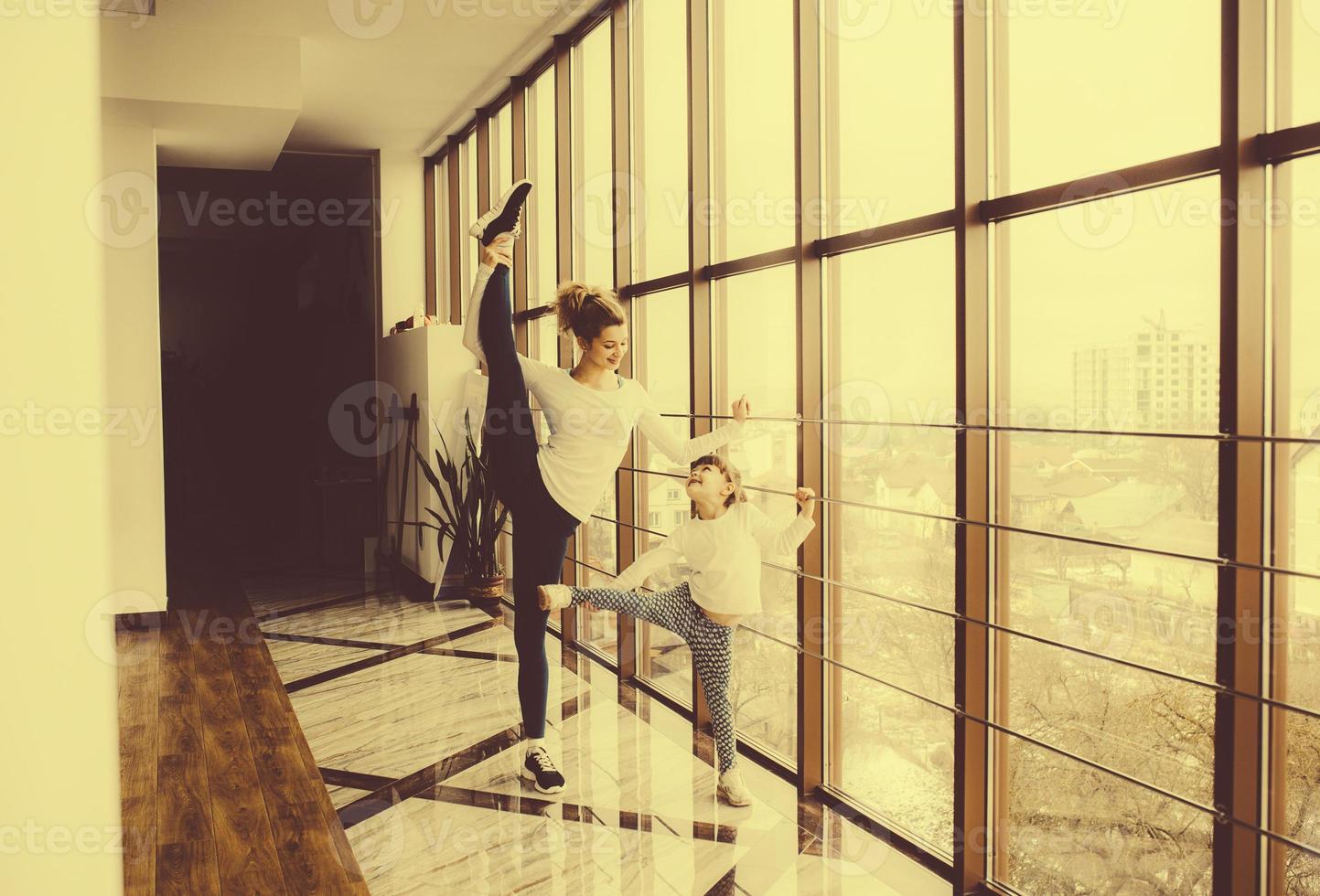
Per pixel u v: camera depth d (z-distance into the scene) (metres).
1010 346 2.44
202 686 4.34
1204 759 1.96
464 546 6.26
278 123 5.71
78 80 0.31
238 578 7.29
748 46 3.66
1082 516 2.23
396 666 4.73
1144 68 2.04
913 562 2.80
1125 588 2.12
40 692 0.25
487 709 4.05
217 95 5.36
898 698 2.87
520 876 2.58
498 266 3.10
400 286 8.13
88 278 0.31
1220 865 1.84
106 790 0.32
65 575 0.27
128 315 5.53
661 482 4.49
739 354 3.75
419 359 6.65
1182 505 1.97
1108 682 2.18
